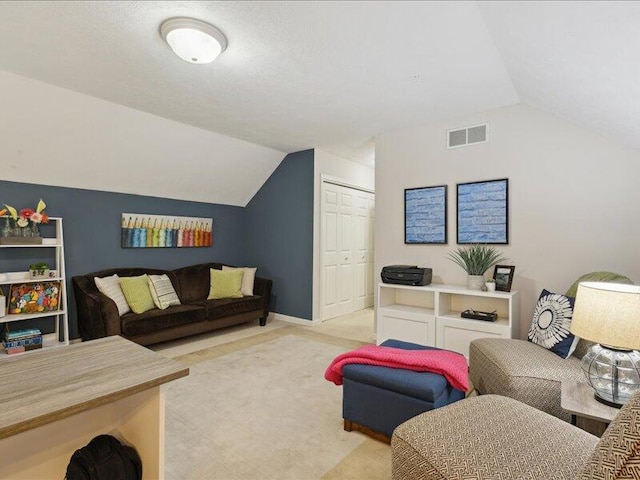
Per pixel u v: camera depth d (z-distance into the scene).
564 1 1.42
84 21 2.05
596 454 0.74
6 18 2.02
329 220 5.16
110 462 1.24
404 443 1.29
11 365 1.28
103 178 4.01
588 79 1.99
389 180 4.11
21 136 3.20
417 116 3.61
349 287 5.63
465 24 2.05
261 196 5.48
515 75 2.63
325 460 1.84
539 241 3.18
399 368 2.01
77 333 3.85
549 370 2.00
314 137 4.36
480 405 1.47
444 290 3.27
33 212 3.40
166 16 2.00
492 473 1.07
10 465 1.22
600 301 1.52
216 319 4.17
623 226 2.83
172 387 2.72
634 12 1.25
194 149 4.29
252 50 2.35
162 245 4.66
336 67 2.58
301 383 2.81
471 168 3.54
